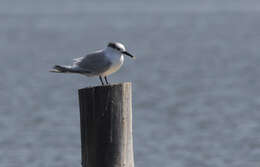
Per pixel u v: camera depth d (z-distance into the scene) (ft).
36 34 240.73
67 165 61.05
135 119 82.33
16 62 154.40
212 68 136.26
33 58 164.96
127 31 249.75
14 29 261.03
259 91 102.47
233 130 74.08
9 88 110.83
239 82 113.80
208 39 213.25
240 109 87.15
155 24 276.21
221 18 298.35
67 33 243.40
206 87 108.68
